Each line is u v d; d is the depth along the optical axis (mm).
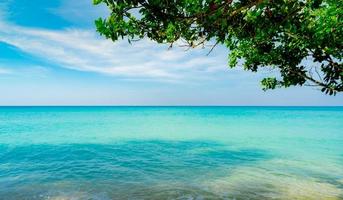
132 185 13602
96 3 3752
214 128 47594
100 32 4012
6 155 22125
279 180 14602
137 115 110438
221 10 3703
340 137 34281
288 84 6875
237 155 22219
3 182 14062
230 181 14375
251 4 3707
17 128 46000
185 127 49625
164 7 3660
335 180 14648
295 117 88312
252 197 11922
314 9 4457
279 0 3918
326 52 5137
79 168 17328
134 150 24828
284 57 6215
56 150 24641
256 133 39125
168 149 25438
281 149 25391
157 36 4262
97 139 32562
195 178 14961
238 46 6562
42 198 11750
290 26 4578
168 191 12656
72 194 12258
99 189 12961
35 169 17078
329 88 5703
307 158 20906
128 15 3811
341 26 4477
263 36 4965
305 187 13359
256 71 7051
